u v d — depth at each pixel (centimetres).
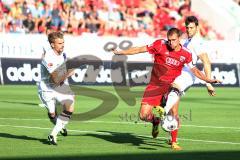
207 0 9644
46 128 3447
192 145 2866
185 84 3081
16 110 4409
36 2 8119
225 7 9756
